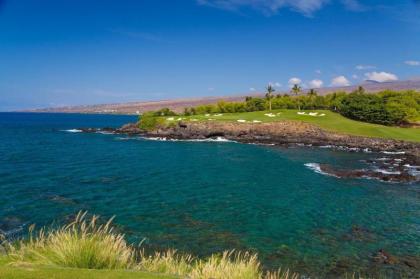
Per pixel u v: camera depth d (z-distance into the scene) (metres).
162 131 101.19
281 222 25.83
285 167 50.59
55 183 37.38
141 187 36.38
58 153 62.38
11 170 44.34
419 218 27.75
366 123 102.75
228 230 23.80
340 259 19.50
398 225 25.81
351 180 42.22
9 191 33.12
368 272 17.95
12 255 9.42
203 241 21.67
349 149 75.12
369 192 36.44
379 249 21.05
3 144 76.88
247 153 65.88
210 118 107.75
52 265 8.07
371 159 60.62
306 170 48.41
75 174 42.84
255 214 27.69
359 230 24.45
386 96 124.56
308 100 139.12
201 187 36.94
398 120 105.50
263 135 92.44
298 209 29.50
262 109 140.00
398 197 34.53
